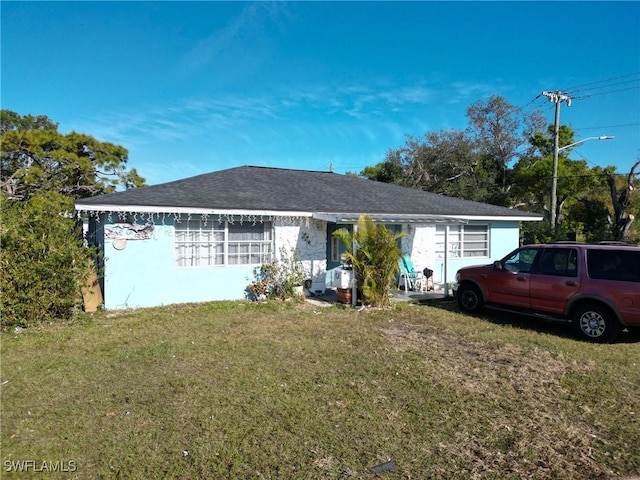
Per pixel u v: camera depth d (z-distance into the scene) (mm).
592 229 27000
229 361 6645
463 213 15195
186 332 8484
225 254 12180
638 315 7578
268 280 12336
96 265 10805
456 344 7820
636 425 4688
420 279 14305
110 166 28703
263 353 7090
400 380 5910
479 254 16562
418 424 4637
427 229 15398
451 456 4016
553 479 3688
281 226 12867
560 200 29500
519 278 9352
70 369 6242
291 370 6250
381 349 7402
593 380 6008
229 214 11805
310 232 13352
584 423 4738
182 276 11633
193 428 4480
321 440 4262
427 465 3867
